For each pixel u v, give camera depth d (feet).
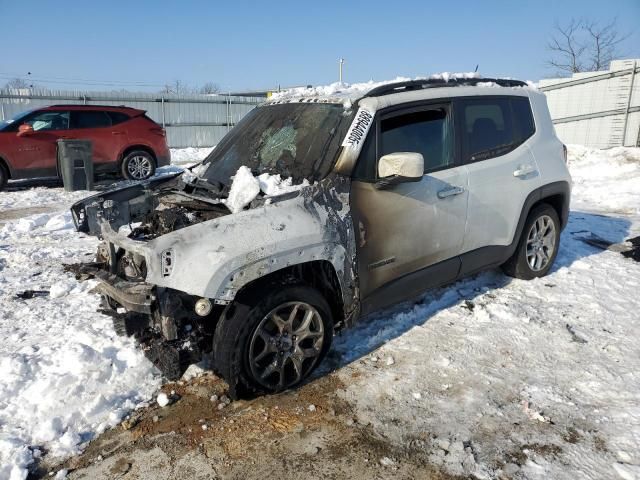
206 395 11.46
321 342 11.73
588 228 24.59
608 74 49.57
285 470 9.31
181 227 11.28
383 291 12.80
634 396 11.25
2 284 18.28
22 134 37.42
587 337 13.91
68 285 17.90
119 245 11.01
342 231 11.67
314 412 10.87
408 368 12.41
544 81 53.67
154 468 9.39
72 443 9.95
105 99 68.69
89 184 38.45
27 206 32.94
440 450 9.72
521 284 17.40
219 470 9.33
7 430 10.22
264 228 10.66
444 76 14.84
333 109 13.17
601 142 51.21
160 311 10.34
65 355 12.30
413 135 13.35
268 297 10.76
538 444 9.83
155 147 42.73
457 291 16.79
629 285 17.43
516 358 12.87
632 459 9.37
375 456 9.60
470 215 14.44
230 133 15.74
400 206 12.76
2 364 12.03
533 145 16.55
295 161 12.79
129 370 12.02
